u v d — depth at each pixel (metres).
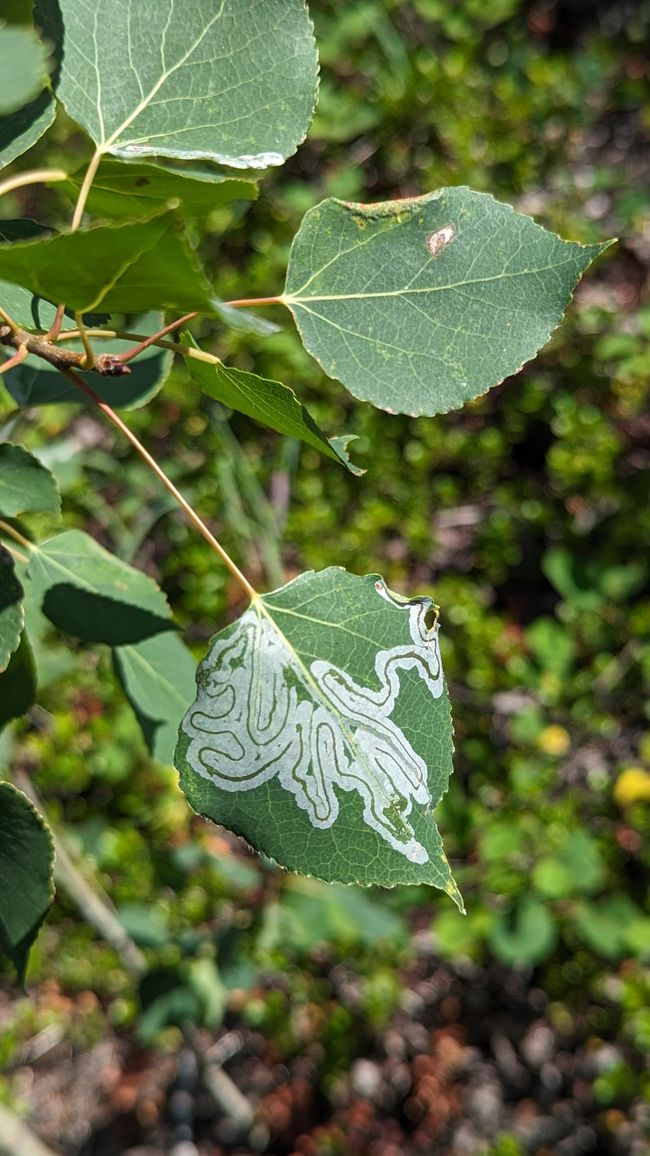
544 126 1.20
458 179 1.14
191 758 0.35
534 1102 0.91
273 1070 0.92
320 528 0.99
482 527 1.05
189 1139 0.91
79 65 0.36
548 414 1.07
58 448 0.72
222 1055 0.92
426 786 0.35
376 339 0.35
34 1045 0.92
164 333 0.36
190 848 0.80
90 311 0.34
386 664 0.35
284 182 1.13
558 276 0.35
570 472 1.04
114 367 0.36
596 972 0.91
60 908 0.90
